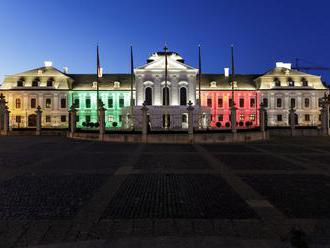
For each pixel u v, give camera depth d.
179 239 6.97
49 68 95.94
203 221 8.17
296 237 5.32
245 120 94.81
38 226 7.83
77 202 9.96
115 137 36.34
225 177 14.06
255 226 7.83
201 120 44.12
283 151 25.33
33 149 26.41
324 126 51.72
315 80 96.44
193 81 88.06
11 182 12.98
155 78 87.62
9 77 93.25
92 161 19.19
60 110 92.50
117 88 93.62
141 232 7.44
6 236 7.24
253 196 10.70
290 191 11.42
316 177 14.11
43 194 10.98
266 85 95.00
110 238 7.08
